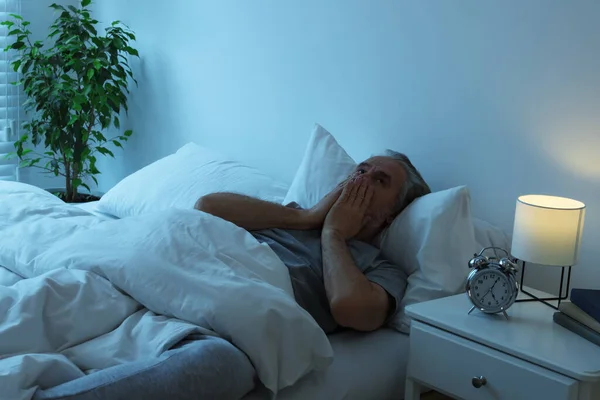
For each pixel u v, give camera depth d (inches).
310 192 86.1
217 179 99.1
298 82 103.7
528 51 75.8
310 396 59.6
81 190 153.9
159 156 135.7
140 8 134.1
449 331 61.0
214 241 65.3
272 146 109.8
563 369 52.9
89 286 58.5
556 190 74.7
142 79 136.2
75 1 152.4
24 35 134.2
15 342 51.7
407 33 87.6
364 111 94.3
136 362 50.6
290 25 103.5
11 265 70.1
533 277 77.2
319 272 71.7
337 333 70.3
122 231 67.0
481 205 82.0
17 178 150.1
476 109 81.3
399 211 78.0
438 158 86.0
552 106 74.3
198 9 120.3
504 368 56.7
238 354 53.7
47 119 138.9
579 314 59.8
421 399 68.7
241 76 113.9
